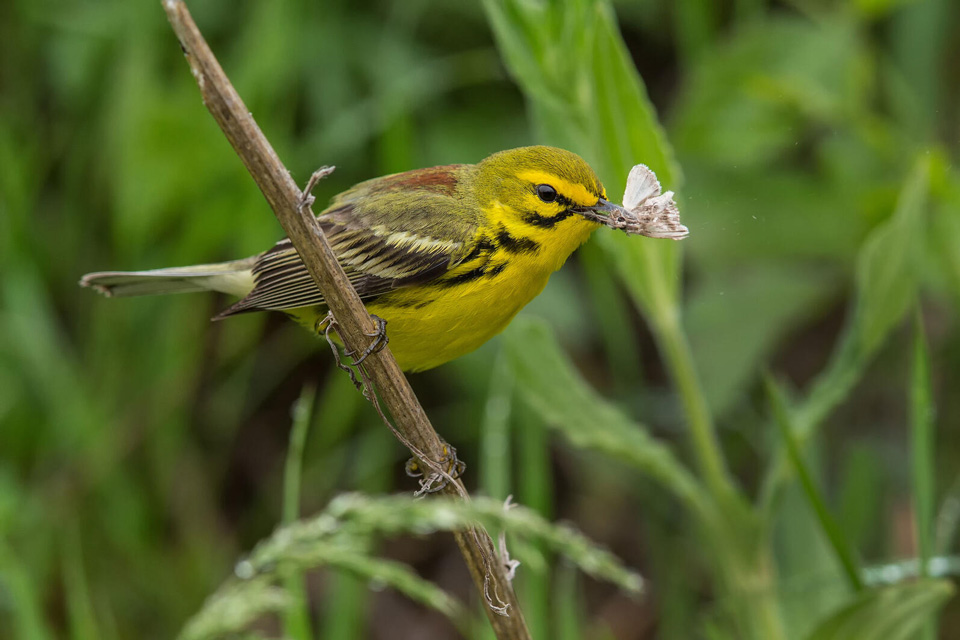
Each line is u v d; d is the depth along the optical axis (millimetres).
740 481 11250
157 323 10852
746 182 10492
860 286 6969
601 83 6922
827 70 10219
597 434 7176
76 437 10312
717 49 10742
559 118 7727
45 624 9094
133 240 10656
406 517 4074
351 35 11031
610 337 10859
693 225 10516
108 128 10836
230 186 10688
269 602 4156
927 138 10883
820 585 7391
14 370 10430
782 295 10531
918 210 6820
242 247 10789
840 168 10406
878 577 7258
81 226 11133
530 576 8008
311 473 11047
